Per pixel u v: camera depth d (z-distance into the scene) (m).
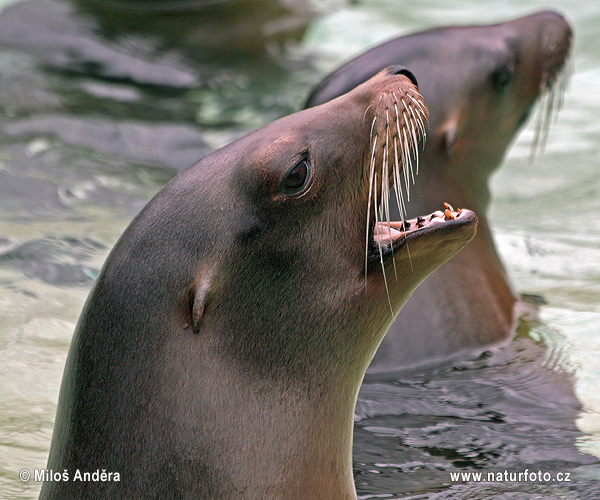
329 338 9.62
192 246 9.22
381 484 10.83
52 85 29.39
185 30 34.72
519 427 12.29
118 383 9.06
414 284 10.02
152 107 28.53
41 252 18.06
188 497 8.95
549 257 18.55
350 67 15.51
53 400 12.89
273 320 9.40
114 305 9.17
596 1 36.72
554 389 13.30
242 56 33.41
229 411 9.14
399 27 35.91
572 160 24.31
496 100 16.50
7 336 14.62
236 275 9.30
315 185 9.53
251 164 9.46
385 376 13.54
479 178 16.56
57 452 9.38
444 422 12.38
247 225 9.37
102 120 26.80
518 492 10.63
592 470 11.20
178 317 9.10
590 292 16.83
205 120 27.81
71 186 22.09
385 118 10.03
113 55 32.25
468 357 14.07
